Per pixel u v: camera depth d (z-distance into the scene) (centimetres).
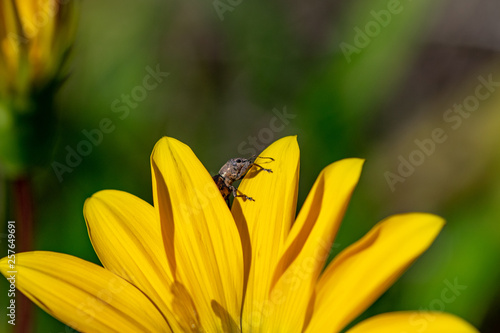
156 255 20
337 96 28
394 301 25
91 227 19
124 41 28
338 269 19
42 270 19
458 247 25
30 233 21
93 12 28
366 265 19
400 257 18
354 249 19
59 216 25
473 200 27
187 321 19
